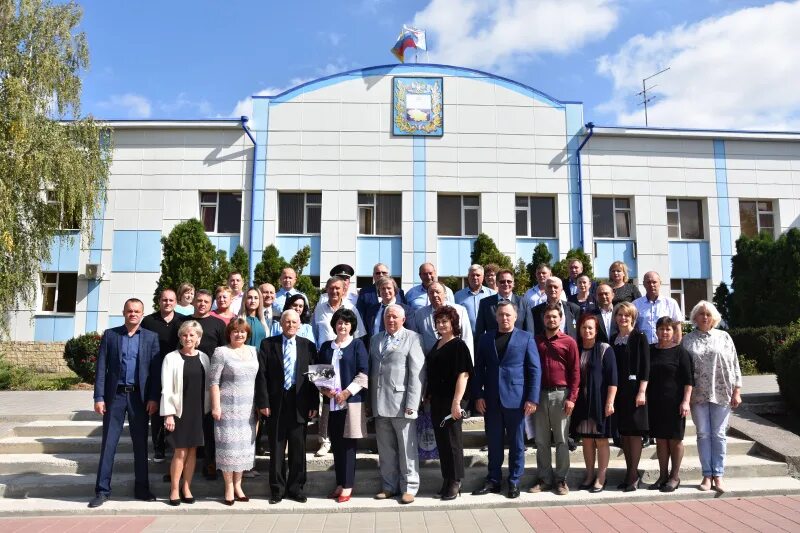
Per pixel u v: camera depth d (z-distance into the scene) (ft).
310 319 26.86
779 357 28.96
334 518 19.02
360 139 61.11
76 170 46.55
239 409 20.27
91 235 51.01
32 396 35.58
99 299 58.75
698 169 63.26
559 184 61.87
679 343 21.61
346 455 20.61
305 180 60.39
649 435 21.62
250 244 59.11
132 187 60.08
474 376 21.88
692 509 19.33
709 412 21.50
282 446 20.67
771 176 63.87
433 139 61.62
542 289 27.73
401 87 61.87
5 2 46.55
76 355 46.47
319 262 59.67
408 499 20.22
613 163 62.59
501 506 20.02
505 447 23.86
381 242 60.44
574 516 18.88
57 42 48.16
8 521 18.83
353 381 20.84
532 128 62.39
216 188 60.18
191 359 20.85
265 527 18.12
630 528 17.52
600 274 61.26
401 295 26.43
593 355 21.62
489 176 61.46
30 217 47.62
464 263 60.85
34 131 45.27
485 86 62.54
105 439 20.56
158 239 59.41
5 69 45.27
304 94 61.46
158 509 19.63
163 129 60.80
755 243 51.16
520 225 62.28
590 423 21.02
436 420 20.92
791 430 26.43
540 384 21.21
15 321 58.23
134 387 20.90
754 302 50.42
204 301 23.24
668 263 61.87
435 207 60.80
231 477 20.27
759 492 20.89
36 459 23.38
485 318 24.11
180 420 20.17
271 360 20.98
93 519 19.03
